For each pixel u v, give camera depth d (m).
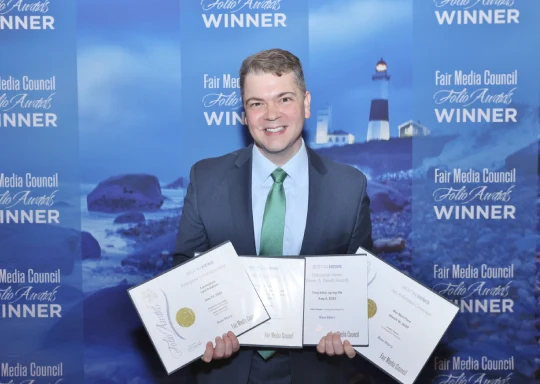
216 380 1.89
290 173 1.96
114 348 2.57
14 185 2.53
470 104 2.49
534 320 2.56
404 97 2.49
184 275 1.80
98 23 2.47
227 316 1.79
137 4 2.46
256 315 1.79
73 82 2.49
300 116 1.87
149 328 1.77
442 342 2.57
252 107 1.86
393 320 1.82
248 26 2.47
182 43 2.48
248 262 1.83
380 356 1.81
